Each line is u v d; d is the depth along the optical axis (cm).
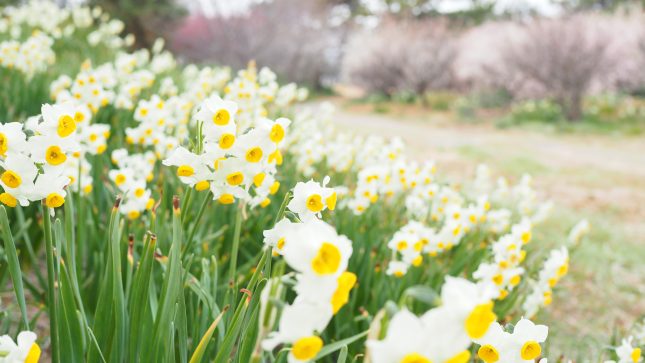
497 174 830
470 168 859
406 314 77
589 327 353
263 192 180
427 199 337
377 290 244
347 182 418
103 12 1945
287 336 85
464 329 79
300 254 84
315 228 87
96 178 280
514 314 279
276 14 2222
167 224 229
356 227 278
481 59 1884
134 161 271
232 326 142
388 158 352
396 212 357
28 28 841
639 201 724
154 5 2042
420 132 1367
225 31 2169
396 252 261
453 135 1345
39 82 422
